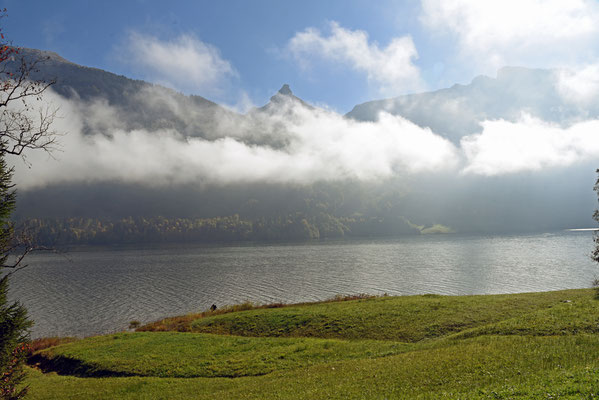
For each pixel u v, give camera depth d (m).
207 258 195.50
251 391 22.83
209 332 44.62
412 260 147.38
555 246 187.88
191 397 24.16
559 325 26.03
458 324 34.41
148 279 120.50
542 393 13.23
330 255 186.25
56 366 36.75
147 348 37.12
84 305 83.69
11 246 18.48
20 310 19.19
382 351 28.53
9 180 18.88
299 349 32.12
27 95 16.44
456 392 15.61
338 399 18.17
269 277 114.06
